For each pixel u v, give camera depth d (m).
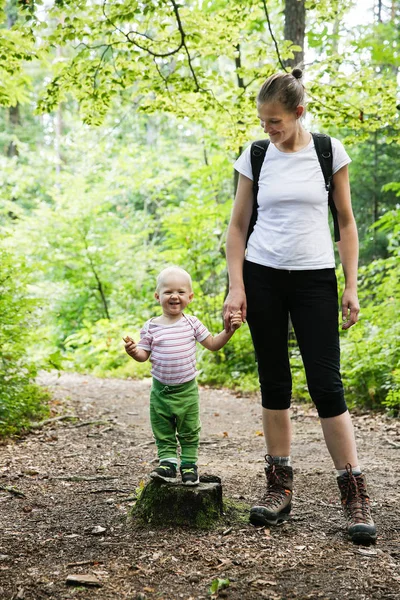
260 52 8.18
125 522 3.14
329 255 3.06
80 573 2.52
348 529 2.89
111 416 6.98
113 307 16.88
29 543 2.88
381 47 8.38
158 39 7.69
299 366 8.48
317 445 5.44
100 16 6.91
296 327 3.07
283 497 3.13
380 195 12.53
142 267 17.11
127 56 7.33
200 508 3.05
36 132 25.16
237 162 3.21
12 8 18.22
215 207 12.63
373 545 2.83
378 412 6.96
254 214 3.18
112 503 3.52
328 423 3.01
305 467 4.54
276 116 2.90
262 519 3.05
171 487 3.08
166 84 7.77
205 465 4.55
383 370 7.21
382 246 12.41
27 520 3.25
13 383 6.42
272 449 3.20
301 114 2.97
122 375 12.38
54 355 7.05
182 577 2.47
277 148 3.08
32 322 7.02
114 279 17.11
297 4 8.95
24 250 16.30
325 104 8.13
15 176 18.80
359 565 2.57
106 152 20.81
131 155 19.58
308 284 3.02
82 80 7.48
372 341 7.51
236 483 3.96
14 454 4.98
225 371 10.51
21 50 6.93
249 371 10.38
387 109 7.98
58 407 7.32
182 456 3.18
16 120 23.53
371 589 2.34
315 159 3.04
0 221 18.83
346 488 2.97
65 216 16.77
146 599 2.28
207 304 11.95
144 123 21.81
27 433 5.96
